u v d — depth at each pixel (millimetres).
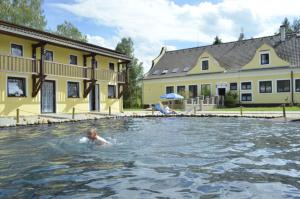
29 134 11922
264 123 17125
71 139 10336
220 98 37312
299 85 34250
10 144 9336
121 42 49156
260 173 5809
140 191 4770
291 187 4910
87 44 25641
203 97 36219
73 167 6352
